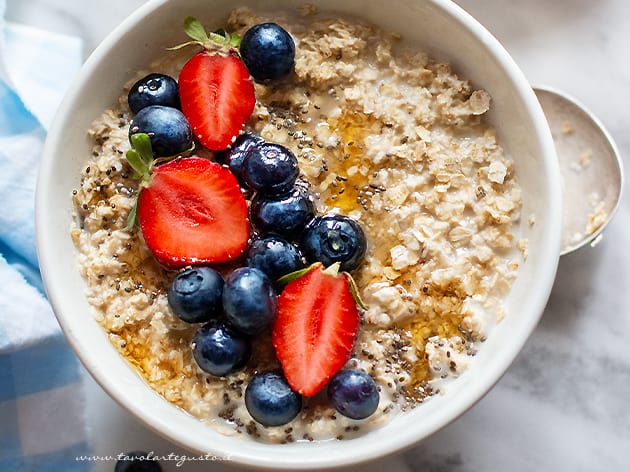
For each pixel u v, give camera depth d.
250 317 0.27
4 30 0.35
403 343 0.29
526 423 0.34
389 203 0.30
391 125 0.30
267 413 0.27
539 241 0.29
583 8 0.36
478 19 0.36
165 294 0.29
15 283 0.33
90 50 0.35
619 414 0.34
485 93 0.30
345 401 0.27
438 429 0.27
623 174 0.34
